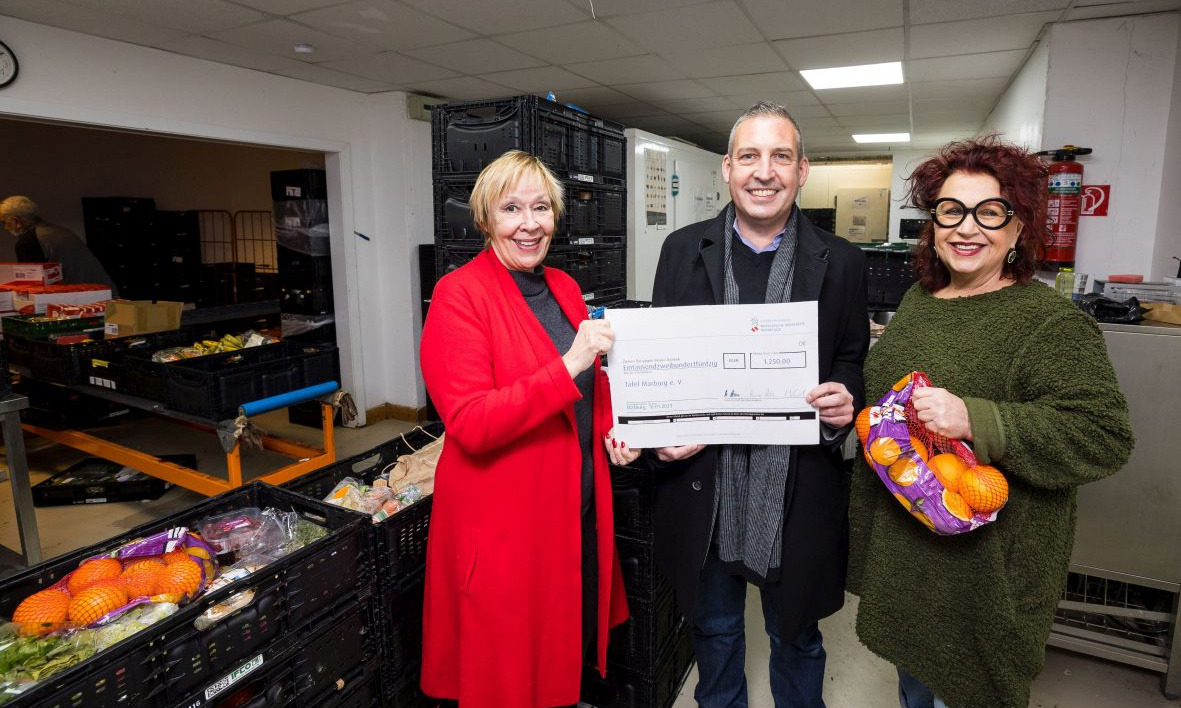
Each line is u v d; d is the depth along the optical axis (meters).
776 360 1.26
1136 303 1.96
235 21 2.85
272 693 1.32
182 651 1.15
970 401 1.04
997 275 1.14
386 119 4.49
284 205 4.56
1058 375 1.01
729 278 1.37
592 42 3.26
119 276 6.22
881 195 9.27
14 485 2.58
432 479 1.81
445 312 1.29
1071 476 1.00
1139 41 2.85
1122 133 2.94
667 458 1.39
